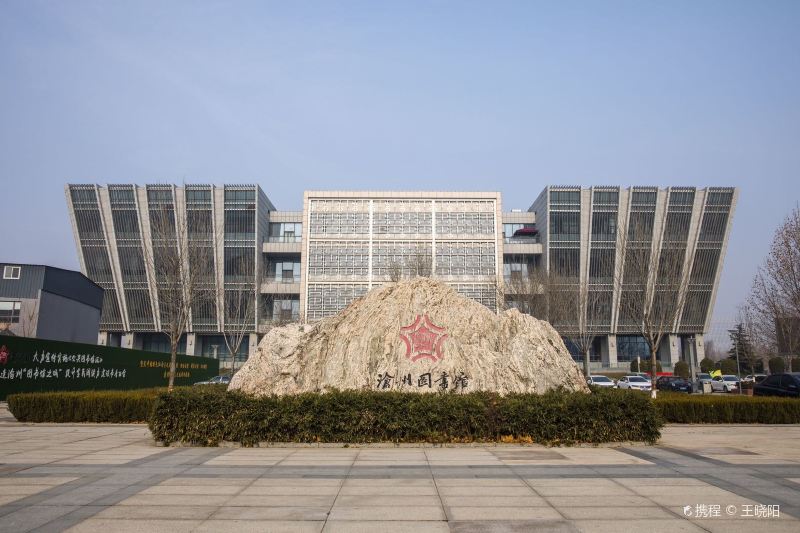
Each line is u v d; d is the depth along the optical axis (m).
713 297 60.81
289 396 11.73
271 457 9.92
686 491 7.34
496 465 9.13
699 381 39.62
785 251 23.53
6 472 8.58
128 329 61.50
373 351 13.41
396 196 60.81
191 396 11.60
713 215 59.34
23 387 21.38
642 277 25.83
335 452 10.46
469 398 11.61
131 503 6.67
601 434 11.27
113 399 16.64
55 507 6.48
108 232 59.66
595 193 60.19
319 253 59.97
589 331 45.41
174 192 58.75
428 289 14.53
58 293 37.28
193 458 9.84
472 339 14.00
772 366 43.00
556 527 5.79
